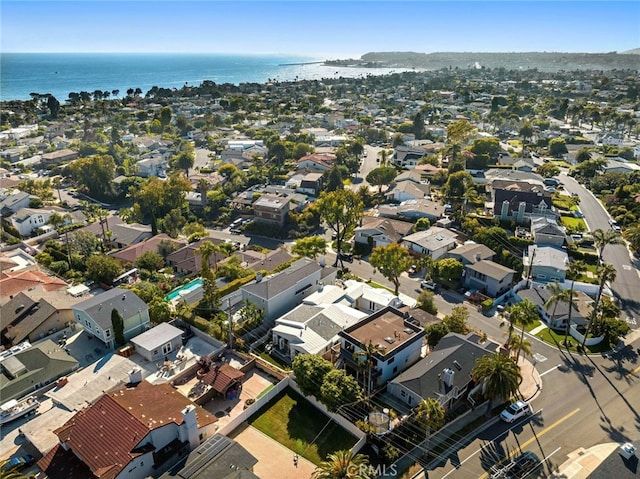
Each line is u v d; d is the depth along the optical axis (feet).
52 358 170.19
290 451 138.72
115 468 118.42
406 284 249.75
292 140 589.32
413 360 177.47
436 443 142.82
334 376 149.89
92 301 192.75
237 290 216.74
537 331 205.98
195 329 194.70
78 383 159.22
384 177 397.60
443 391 150.82
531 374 177.37
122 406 135.44
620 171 426.10
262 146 567.59
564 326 208.95
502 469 133.90
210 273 208.85
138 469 123.44
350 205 287.69
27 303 202.90
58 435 132.57
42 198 392.68
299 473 130.82
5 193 391.45
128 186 419.54
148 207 361.10
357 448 138.00
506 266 256.52
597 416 155.94
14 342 185.57
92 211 370.73
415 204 344.08
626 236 284.61
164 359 177.88
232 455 126.72
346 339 172.65
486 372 146.41
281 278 213.46
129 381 150.10
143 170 470.80
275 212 335.26
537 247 272.10
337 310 197.77
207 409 153.79
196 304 205.26
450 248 281.74
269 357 183.73
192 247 281.95
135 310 191.93
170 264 276.41
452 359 162.71
